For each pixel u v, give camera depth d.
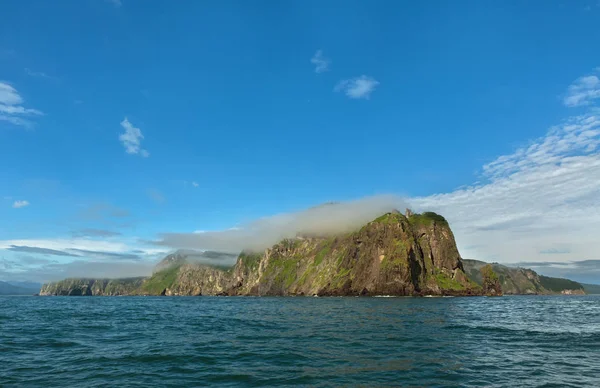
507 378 21.25
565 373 22.42
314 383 20.28
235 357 27.20
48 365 24.52
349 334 40.09
